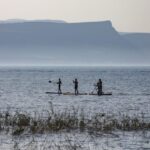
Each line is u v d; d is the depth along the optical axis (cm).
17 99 14875
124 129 7894
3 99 14912
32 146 6562
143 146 6806
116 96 16062
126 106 12488
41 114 9862
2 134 7388
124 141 7075
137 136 7412
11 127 7862
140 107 12294
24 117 8119
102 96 15700
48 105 12481
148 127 8056
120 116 9762
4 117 8650
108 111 11012
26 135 7344
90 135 7400
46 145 6662
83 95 15888
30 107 11956
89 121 8244
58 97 15262
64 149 6438
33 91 19325
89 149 6556
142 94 17650
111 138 7250
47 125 7738
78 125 7994
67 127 7844
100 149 6588
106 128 7800
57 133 7506
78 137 7250
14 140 7000
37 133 7488
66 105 12481
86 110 11162
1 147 6569
